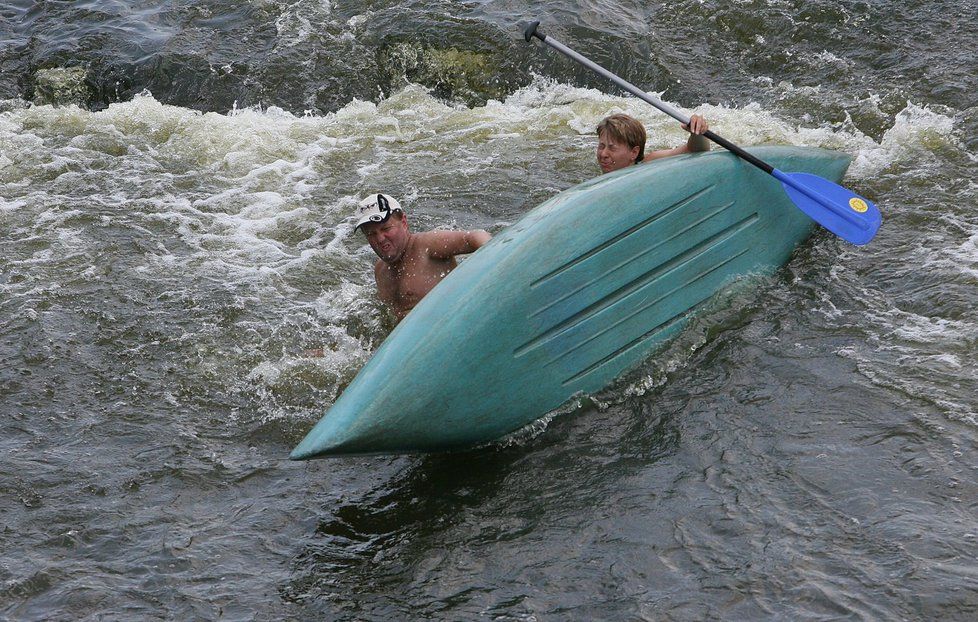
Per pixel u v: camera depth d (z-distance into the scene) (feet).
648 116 101.40
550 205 59.21
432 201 84.94
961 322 62.03
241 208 85.81
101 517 49.80
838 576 43.21
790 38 113.29
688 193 63.57
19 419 58.08
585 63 71.92
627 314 59.57
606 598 43.24
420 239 62.08
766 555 44.78
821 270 69.21
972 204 78.59
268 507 50.60
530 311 54.95
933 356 58.85
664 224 61.98
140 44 117.19
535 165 91.71
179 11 124.98
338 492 51.62
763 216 68.69
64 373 62.49
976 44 108.78
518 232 56.90
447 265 62.39
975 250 70.85
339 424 49.57
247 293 71.61
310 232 81.25
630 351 59.67
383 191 87.61
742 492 48.96
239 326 67.31
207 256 77.30
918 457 50.49
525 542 47.06
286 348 64.69
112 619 43.16
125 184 90.27
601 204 59.16
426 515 49.47
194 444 55.72
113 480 52.65
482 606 43.37
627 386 58.29
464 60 112.16
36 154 96.12
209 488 52.19
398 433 50.75
